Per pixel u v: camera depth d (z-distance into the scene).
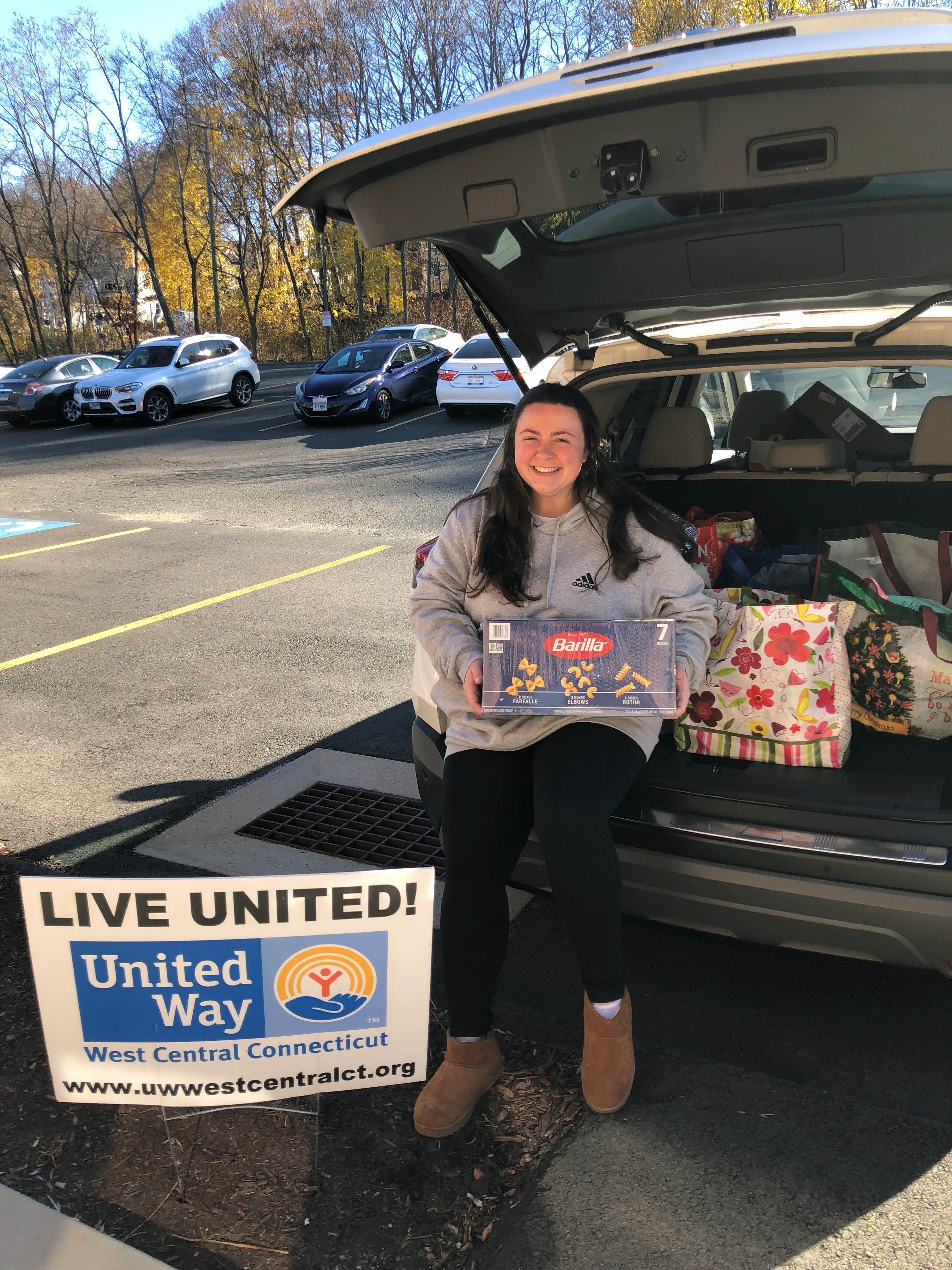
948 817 2.03
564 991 2.59
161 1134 2.07
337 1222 1.84
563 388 2.13
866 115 1.58
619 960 2.07
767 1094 2.17
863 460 3.58
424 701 2.55
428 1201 1.89
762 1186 1.91
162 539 8.96
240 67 40.34
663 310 2.70
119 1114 2.13
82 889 1.81
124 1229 1.83
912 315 2.50
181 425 18.58
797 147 1.64
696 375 3.93
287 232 43.81
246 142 41.62
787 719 2.30
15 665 5.33
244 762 4.02
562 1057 2.30
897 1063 2.27
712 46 1.84
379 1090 2.21
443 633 2.18
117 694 4.84
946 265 2.33
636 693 2.01
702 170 1.71
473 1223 1.84
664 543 2.22
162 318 48.62
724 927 2.16
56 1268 1.70
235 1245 1.80
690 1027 2.42
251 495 11.37
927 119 1.55
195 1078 1.93
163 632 5.90
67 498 11.64
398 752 4.09
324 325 35.09
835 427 3.68
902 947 2.00
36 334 50.62
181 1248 1.79
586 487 2.17
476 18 39.41
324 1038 1.93
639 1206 1.86
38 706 4.70
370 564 7.67
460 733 2.15
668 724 2.58
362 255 41.84
